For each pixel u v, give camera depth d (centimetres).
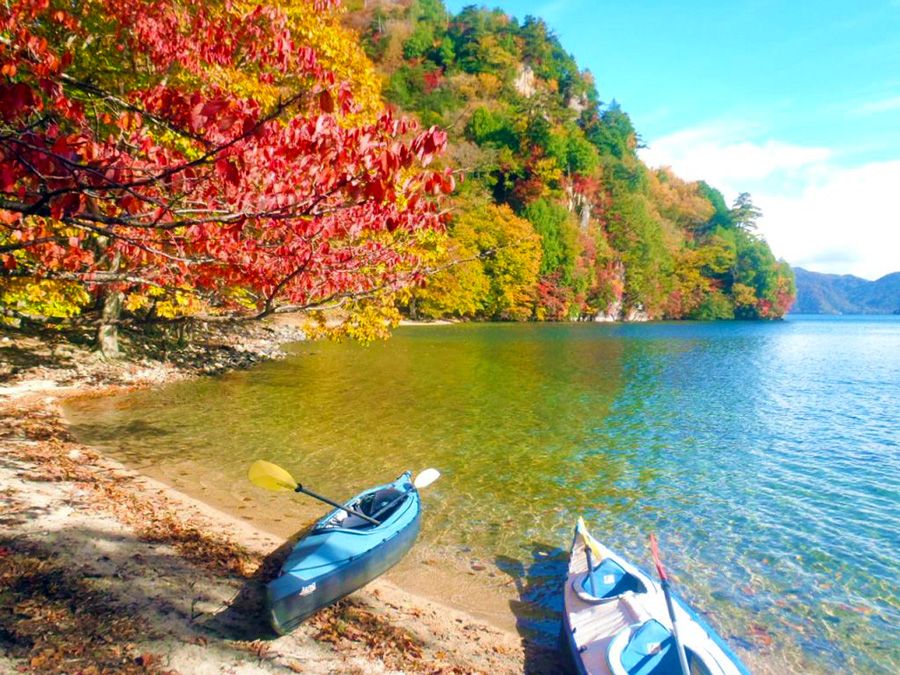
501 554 1004
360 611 799
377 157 439
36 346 2295
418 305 7800
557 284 9906
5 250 523
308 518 1118
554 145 11056
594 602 780
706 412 2247
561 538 1073
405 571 930
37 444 1338
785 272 14925
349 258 803
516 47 16038
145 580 786
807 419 2152
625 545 1056
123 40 1129
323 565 784
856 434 1923
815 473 1498
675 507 1245
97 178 418
